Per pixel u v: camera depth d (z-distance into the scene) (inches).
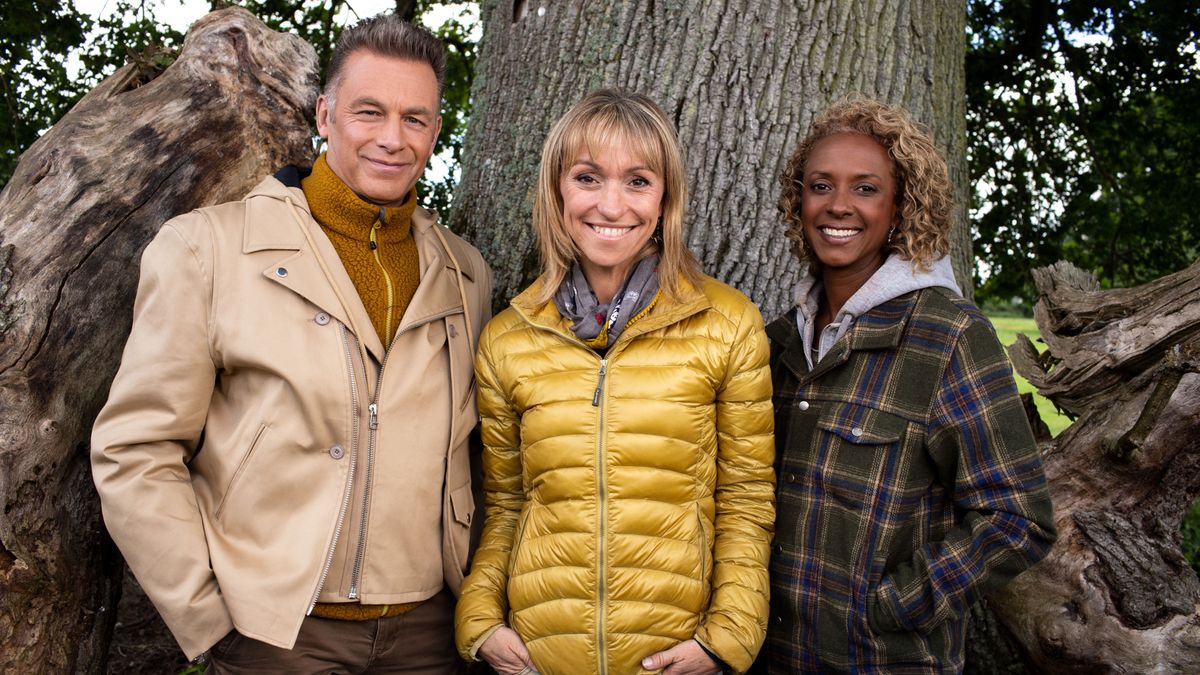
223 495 70.8
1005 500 66.3
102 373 86.0
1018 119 218.2
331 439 70.9
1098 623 90.0
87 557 86.5
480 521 89.6
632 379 70.4
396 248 78.6
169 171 87.6
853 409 71.9
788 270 103.0
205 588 68.6
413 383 74.2
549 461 70.5
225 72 89.5
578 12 109.4
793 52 103.1
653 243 76.5
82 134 86.0
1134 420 94.3
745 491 73.6
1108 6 197.2
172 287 69.2
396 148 73.8
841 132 75.5
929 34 110.8
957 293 74.4
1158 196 214.2
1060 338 105.2
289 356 69.9
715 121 103.2
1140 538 92.7
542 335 74.2
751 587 70.5
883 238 75.7
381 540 71.9
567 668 68.9
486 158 116.0
